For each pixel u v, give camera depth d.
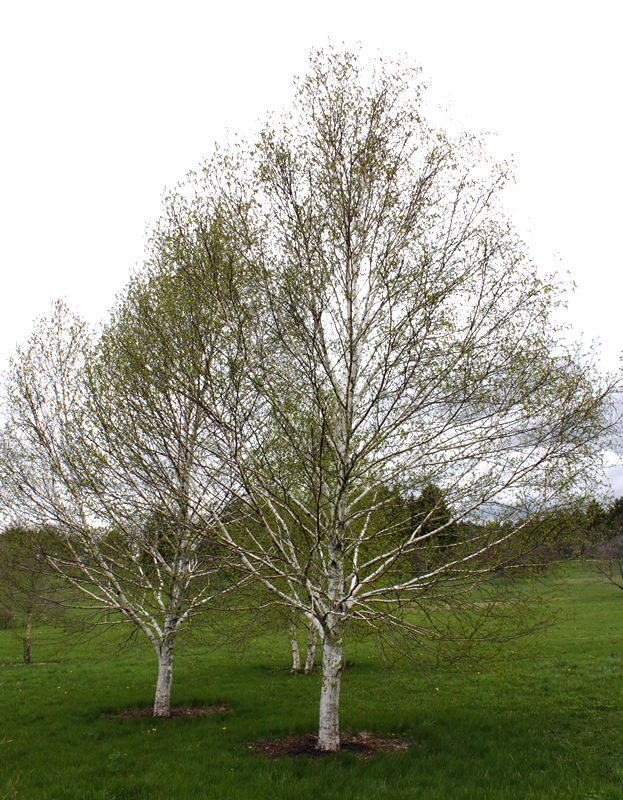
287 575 8.64
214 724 10.70
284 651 21.44
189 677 16.48
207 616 11.05
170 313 9.18
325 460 9.81
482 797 6.83
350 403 9.52
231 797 6.93
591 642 19.11
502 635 8.78
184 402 9.81
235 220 9.24
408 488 8.98
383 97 9.66
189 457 9.48
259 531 10.72
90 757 8.73
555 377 8.57
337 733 8.86
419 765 8.12
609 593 32.97
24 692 14.70
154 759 8.58
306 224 9.11
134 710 12.35
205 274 9.01
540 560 8.43
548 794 6.82
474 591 8.64
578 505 8.22
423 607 8.87
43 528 11.09
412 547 9.38
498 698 12.52
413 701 12.50
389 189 9.42
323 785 7.31
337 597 9.19
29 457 11.37
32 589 11.46
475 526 8.82
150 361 9.10
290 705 12.38
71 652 22.03
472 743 9.12
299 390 9.35
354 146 9.55
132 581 11.38
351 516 9.12
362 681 15.07
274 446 9.30
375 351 9.27
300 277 8.91
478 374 8.67
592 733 9.62
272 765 8.13
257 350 9.04
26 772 8.05
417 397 9.09
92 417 9.94
